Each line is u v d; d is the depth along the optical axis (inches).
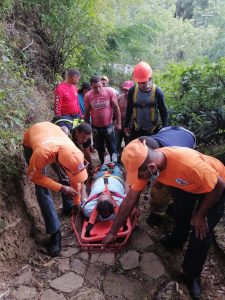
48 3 248.2
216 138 170.9
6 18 226.1
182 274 109.3
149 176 82.7
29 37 243.8
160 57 484.1
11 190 123.5
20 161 136.7
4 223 111.3
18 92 174.2
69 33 265.1
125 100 197.6
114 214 125.0
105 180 137.3
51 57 264.7
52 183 108.3
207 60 197.9
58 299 99.2
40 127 117.6
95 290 102.5
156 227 130.6
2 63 171.2
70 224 135.9
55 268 111.4
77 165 103.7
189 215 108.0
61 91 179.0
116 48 398.6
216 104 180.1
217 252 116.1
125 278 107.3
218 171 90.8
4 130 139.0
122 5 397.7
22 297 99.4
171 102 208.2
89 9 262.4
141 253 117.3
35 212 134.3
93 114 177.0
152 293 102.4
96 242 120.6
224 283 106.3
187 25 611.2
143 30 400.8
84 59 307.9
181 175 83.7
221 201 94.3
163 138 113.2
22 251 114.1
